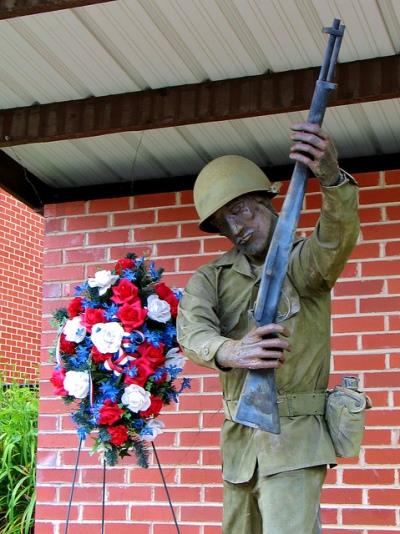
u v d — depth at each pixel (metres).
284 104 3.92
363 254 4.61
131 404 3.56
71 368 3.68
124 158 4.91
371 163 4.75
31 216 10.71
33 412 6.43
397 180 4.65
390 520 4.34
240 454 2.93
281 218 2.76
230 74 4.01
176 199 5.00
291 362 2.86
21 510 5.95
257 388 2.72
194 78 4.06
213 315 2.96
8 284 10.19
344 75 3.80
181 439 4.71
